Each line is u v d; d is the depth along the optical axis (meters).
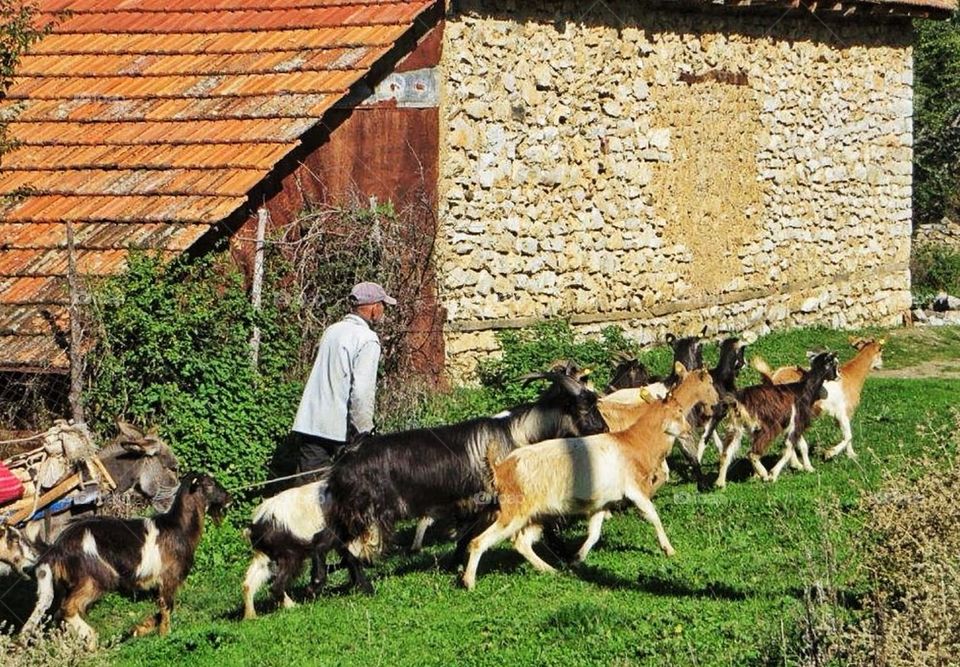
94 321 14.42
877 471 14.72
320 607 11.33
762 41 23.66
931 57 36.31
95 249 15.90
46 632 10.41
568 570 11.81
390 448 11.62
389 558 12.62
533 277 19.52
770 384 14.89
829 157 25.52
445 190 18.25
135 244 15.60
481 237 18.73
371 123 17.86
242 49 18.73
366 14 18.52
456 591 11.45
